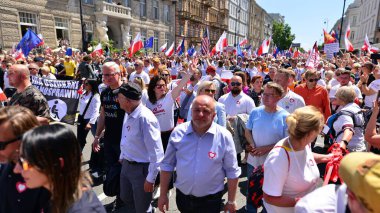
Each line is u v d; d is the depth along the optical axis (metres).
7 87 7.55
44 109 3.48
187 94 4.89
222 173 2.48
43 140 1.32
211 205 2.43
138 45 15.15
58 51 16.23
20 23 17.98
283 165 1.97
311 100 4.63
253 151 3.21
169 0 36.84
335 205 1.33
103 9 24.25
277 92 3.07
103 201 3.97
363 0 56.84
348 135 3.16
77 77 10.83
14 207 1.67
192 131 2.41
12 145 1.75
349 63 12.66
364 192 1.07
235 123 4.07
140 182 2.99
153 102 3.93
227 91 6.43
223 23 62.09
